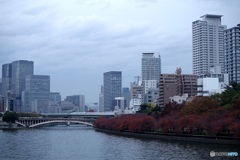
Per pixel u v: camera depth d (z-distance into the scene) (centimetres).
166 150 14900
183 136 19775
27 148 17200
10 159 13525
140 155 13650
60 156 14138
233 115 17700
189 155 13100
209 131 17788
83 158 13450
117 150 15650
